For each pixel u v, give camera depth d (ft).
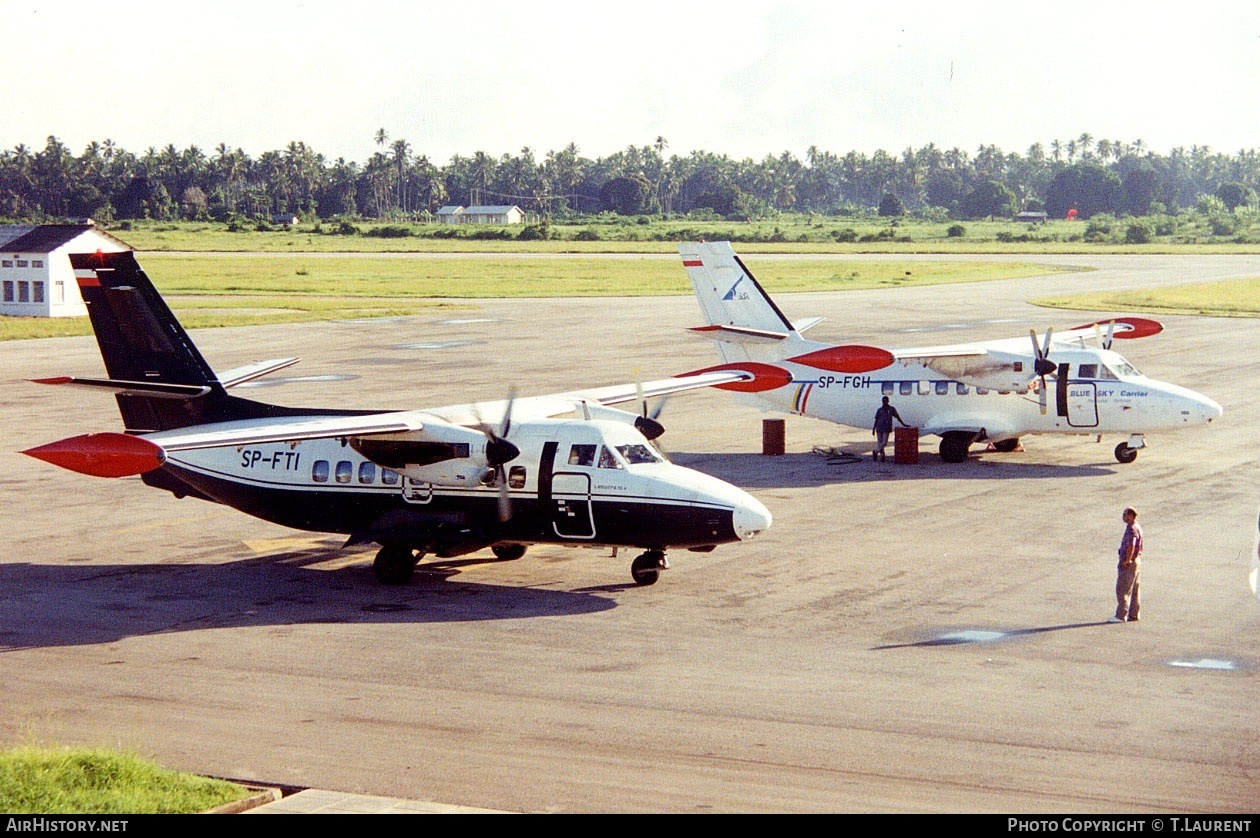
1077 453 171.83
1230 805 60.03
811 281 516.32
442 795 61.62
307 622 95.45
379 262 645.51
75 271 116.06
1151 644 88.28
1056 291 468.75
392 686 79.77
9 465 163.73
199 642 90.12
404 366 261.44
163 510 139.03
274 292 465.06
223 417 115.03
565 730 71.26
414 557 107.24
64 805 57.26
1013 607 98.22
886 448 176.65
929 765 65.57
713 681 80.48
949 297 441.68
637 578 106.01
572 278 546.67
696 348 290.15
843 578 107.65
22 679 81.71
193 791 60.49
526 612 97.91
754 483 151.33
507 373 249.14
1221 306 400.67
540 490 103.30
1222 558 114.01
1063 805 59.98
